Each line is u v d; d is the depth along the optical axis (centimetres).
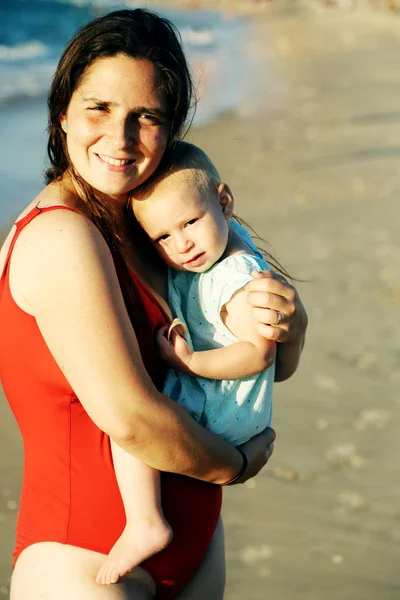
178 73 248
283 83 2338
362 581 432
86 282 235
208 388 274
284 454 541
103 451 253
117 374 236
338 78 2406
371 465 530
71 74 245
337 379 635
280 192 1156
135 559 249
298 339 288
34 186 1184
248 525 475
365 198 1120
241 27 4819
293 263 862
